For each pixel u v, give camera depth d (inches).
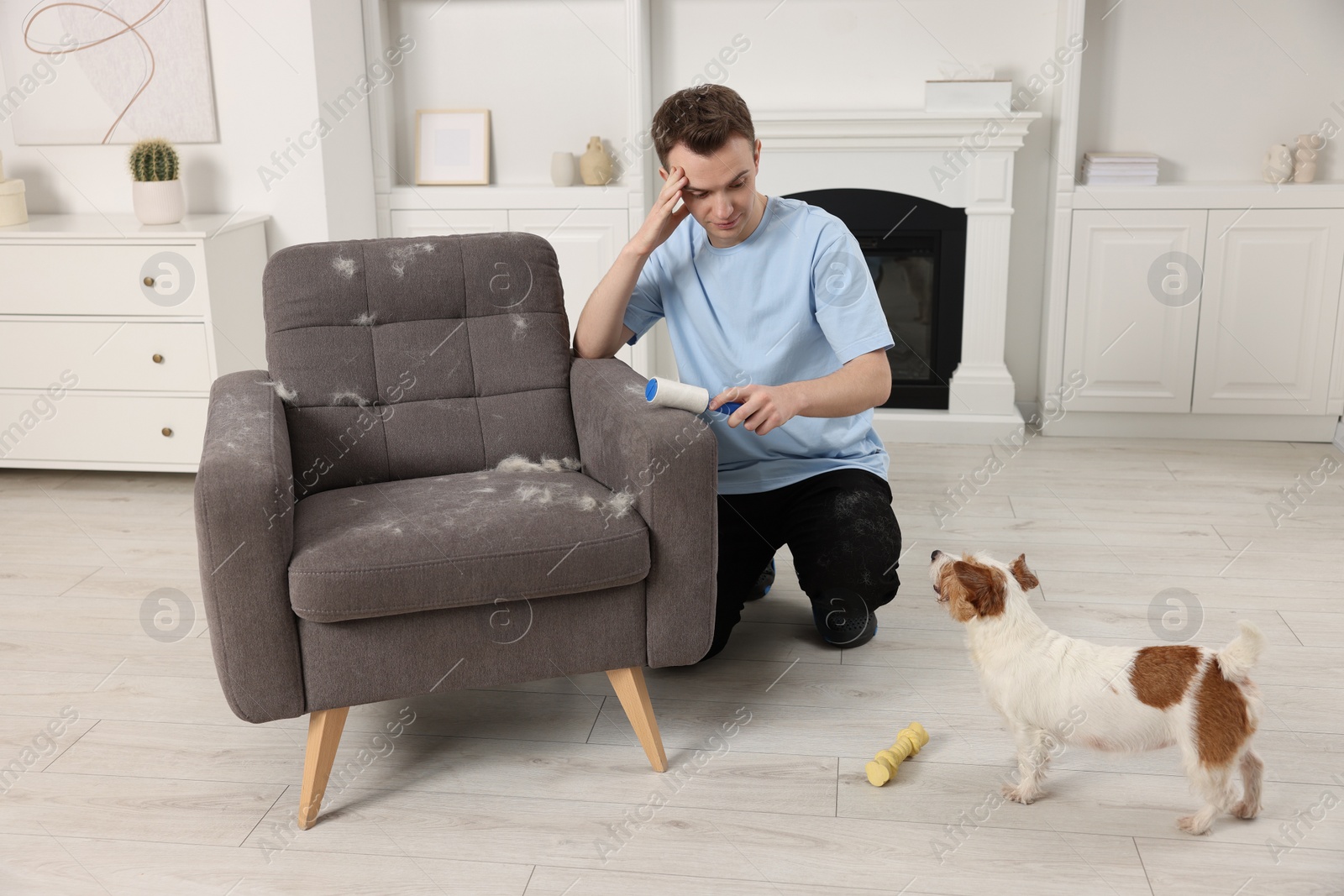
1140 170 128.8
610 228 137.7
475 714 73.4
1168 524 105.5
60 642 84.5
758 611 88.7
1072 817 60.6
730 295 75.1
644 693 65.6
